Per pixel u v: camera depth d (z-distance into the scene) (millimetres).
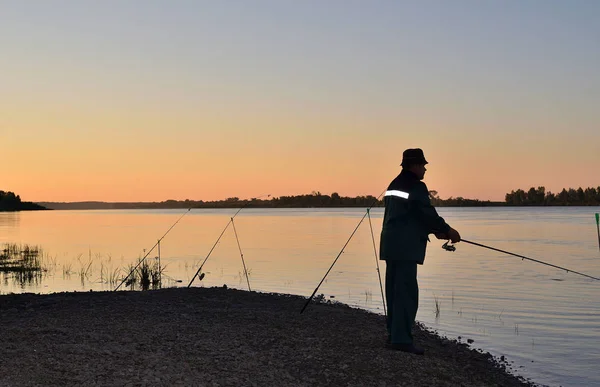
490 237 43219
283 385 5812
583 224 68625
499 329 11336
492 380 7320
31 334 7324
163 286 17859
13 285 18312
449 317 12578
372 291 16469
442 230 7078
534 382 7781
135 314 9047
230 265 24000
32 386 5297
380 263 25047
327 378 6168
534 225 66312
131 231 57094
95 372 5730
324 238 44719
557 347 9867
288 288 17188
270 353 6879
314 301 11938
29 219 105312
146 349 6723
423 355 7375
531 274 21141
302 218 111688
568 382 7957
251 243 38781
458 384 6457
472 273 21500
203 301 10781
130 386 5414
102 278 20016
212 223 83312
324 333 8195
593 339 10508
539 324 11820
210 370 6062
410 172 7285
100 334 7410
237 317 9148
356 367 6527
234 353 6746
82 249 33156
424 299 15203
